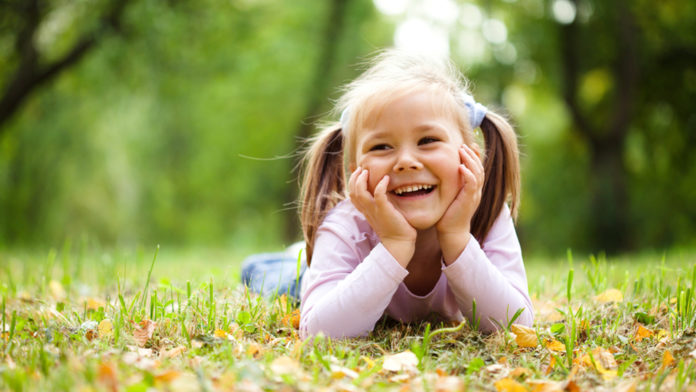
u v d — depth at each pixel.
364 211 2.27
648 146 16.02
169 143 18.89
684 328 2.36
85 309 2.71
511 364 2.08
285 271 3.42
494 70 14.67
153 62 11.13
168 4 10.91
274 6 13.65
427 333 2.08
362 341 2.24
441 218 2.26
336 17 16.00
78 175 17.06
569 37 13.94
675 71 14.60
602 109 15.80
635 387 1.74
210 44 11.67
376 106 2.24
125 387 1.55
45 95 13.18
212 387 1.61
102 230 18.27
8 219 15.85
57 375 1.67
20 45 10.89
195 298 2.75
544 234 18.25
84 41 10.95
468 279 2.26
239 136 19.02
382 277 2.20
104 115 15.48
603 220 13.77
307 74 16.19
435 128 2.23
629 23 13.43
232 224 23.47
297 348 2.01
